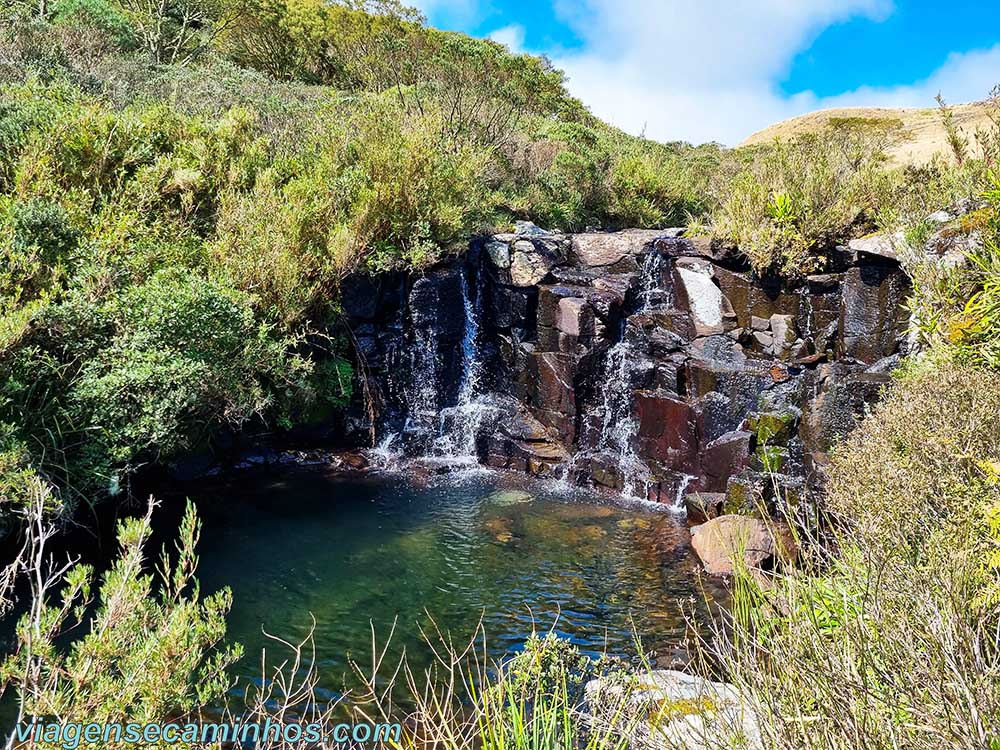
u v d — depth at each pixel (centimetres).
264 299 909
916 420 467
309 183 1056
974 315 540
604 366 1009
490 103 1592
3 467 552
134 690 251
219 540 718
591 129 2047
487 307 1127
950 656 189
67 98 1104
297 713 446
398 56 1745
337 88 2114
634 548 745
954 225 728
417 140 1127
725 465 842
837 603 266
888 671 211
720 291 975
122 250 820
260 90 1664
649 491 912
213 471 907
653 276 1062
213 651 517
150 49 1988
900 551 261
